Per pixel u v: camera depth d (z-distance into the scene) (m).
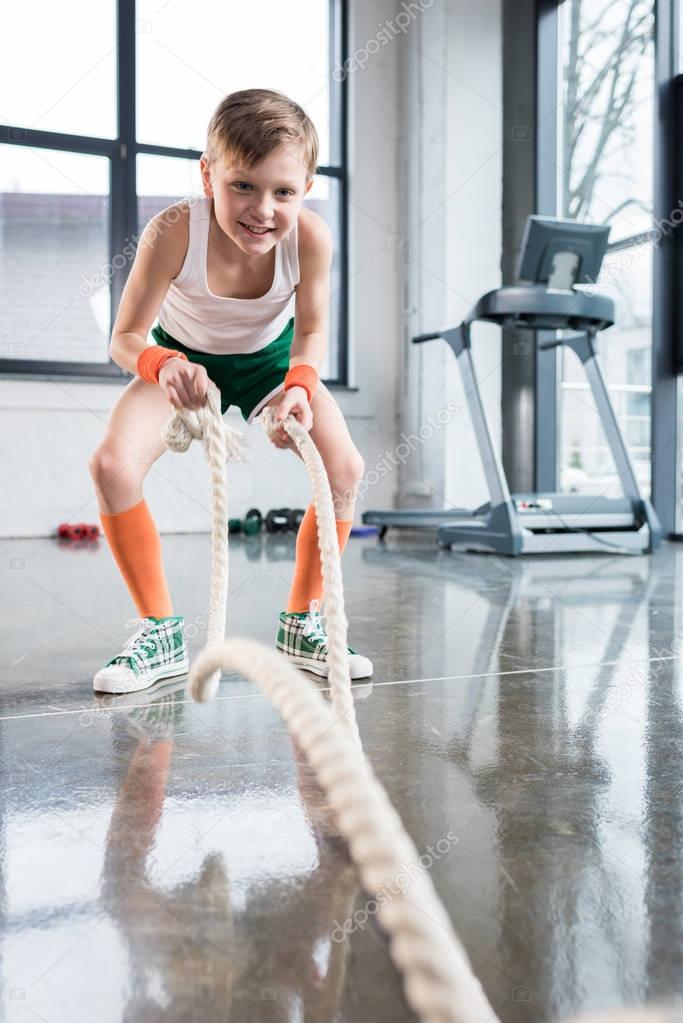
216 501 1.15
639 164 4.04
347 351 5.24
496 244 4.80
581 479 4.59
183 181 4.68
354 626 1.96
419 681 1.46
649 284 4.09
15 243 4.47
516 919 0.68
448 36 4.66
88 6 4.48
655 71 3.81
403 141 5.16
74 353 4.55
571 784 0.98
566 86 4.55
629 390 4.32
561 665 1.57
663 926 0.67
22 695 1.37
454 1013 0.36
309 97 5.04
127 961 0.62
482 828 0.86
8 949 0.64
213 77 4.72
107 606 2.21
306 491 4.87
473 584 2.66
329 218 5.19
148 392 1.46
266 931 0.66
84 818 0.88
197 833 0.84
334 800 0.42
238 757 1.07
